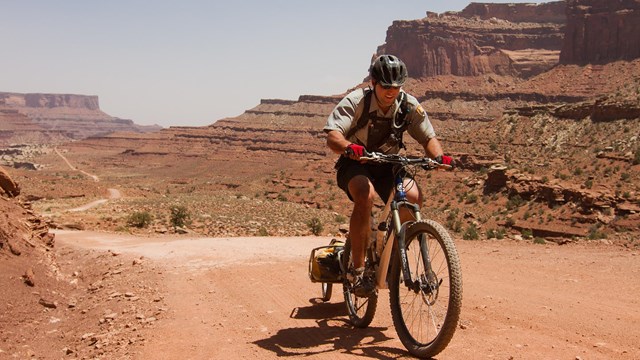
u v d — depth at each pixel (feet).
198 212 218.18
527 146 464.24
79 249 54.54
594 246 49.21
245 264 38.34
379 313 23.82
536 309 23.90
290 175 653.71
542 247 48.44
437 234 16.57
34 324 27.30
